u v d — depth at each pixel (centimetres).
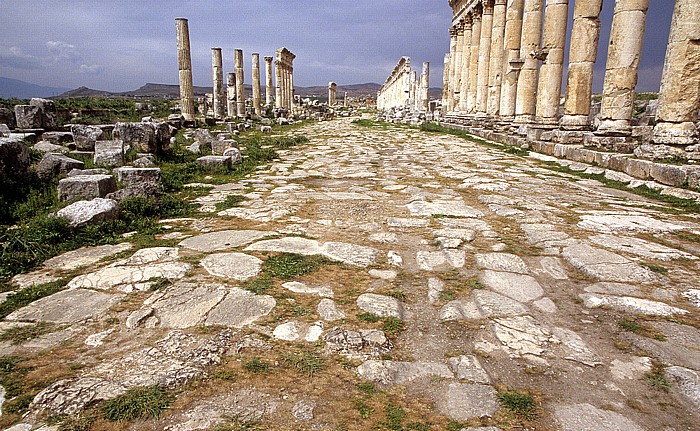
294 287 491
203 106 4688
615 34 1427
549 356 369
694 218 784
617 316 433
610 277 522
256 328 403
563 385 332
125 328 402
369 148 2009
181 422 286
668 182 1041
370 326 411
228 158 1347
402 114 4284
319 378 335
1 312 429
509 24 2353
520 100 2212
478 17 2969
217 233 691
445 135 2688
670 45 1188
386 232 705
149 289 479
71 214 674
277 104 5231
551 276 533
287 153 1834
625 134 1451
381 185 1127
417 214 816
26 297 459
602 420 294
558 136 1678
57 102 3219
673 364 352
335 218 791
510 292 489
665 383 331
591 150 1430
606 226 732
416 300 470
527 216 800
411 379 338
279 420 289
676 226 732
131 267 538
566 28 1873
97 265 550
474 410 303
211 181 1159
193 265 546
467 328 414
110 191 823
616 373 346
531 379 339
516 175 1270
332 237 676
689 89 1159
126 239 653
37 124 1781
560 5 1836
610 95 1462
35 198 831
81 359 354
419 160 1606
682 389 324
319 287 493
